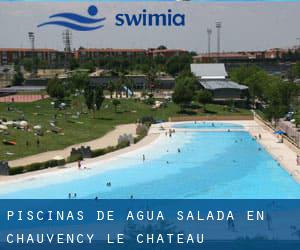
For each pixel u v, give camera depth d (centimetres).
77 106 17262
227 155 10319
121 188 7725
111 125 14325
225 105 18550
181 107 17262
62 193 7394
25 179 8106
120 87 19938
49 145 10800
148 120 15150
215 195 7362
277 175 8556
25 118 13662
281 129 13250
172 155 10288
